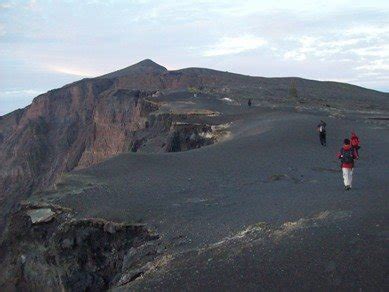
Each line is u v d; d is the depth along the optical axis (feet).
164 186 77.87
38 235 70.44
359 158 90.43
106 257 61.57
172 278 40.75
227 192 70.54
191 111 189.26
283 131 121.70
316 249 38.14
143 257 51.31
